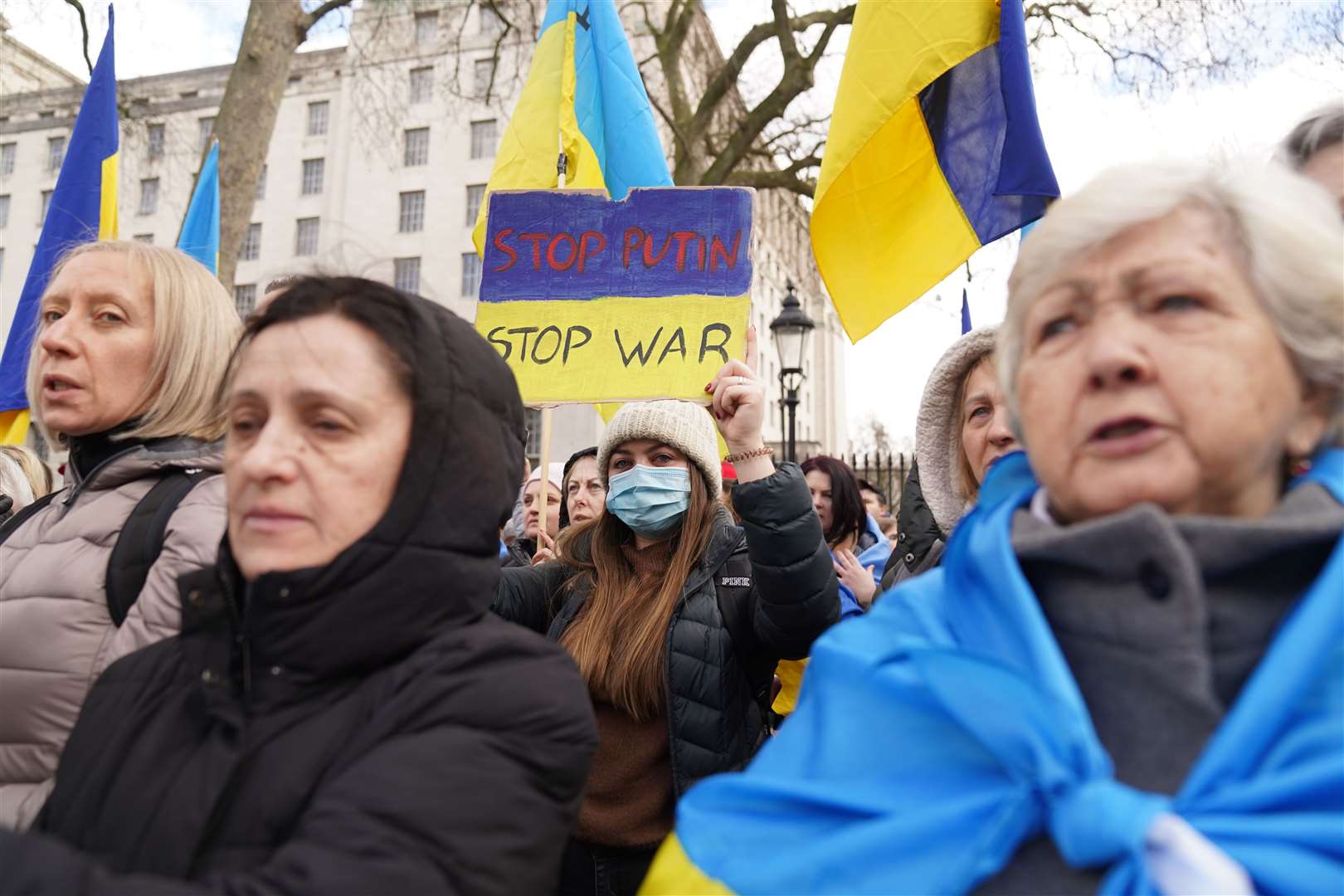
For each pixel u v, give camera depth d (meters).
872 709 0.92
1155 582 0.78
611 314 2.57
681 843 0.92
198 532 1.32
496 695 0.97
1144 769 0.76
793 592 1.84
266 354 1.02
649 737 1.96
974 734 0.81
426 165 29.94
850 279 2.63
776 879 0.83
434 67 27.33
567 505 3.41
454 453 1.04
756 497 1.86
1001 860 0.75
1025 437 0.95
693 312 2.52
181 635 1.10
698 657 1.94
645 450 2.23
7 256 33.66
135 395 1.61
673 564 2.09
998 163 2.51
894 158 2.67
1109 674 0.80
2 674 1.32
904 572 2.46
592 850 1.91
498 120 29.28
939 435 2.17
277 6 7.91
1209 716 0.74
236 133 7.72
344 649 0.97
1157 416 0.80
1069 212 0.90
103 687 1.10
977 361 2.07
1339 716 0.69
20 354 3.69
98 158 3.97
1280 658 0.71
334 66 31.97
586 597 2.21
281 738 0.94
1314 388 0.87
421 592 1.00
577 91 3.51
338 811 0.85
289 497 0.97
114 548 1.37
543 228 2.68
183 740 0.98
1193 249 0.83
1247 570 0.77
